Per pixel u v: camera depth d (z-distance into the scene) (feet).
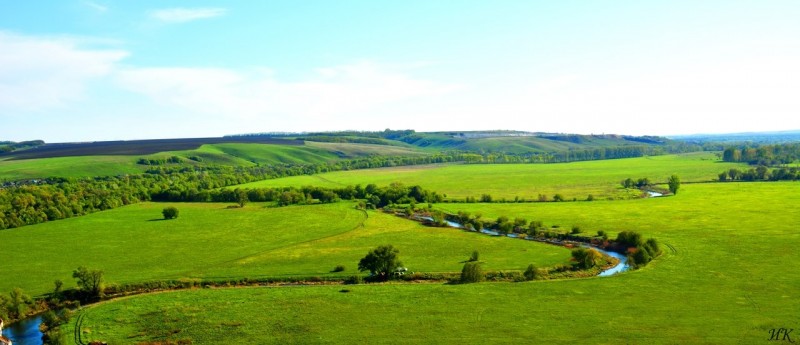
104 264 371.56
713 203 572.92
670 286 285.23
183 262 375.04
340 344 222.07
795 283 281.33
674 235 418.92
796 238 386.52
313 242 436.35
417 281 322.14
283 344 223.92
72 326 253.24
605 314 246.68
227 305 276.41
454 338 224.94
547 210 569.64
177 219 551.59
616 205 590.14
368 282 321.93
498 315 250.37
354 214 573.33
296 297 286.66
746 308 246.06
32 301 289.74
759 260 331.16
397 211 599.16
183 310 270.26
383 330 236.02
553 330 229.45
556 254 375.25
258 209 617.62
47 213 545.03
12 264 372.99
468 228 489.26
